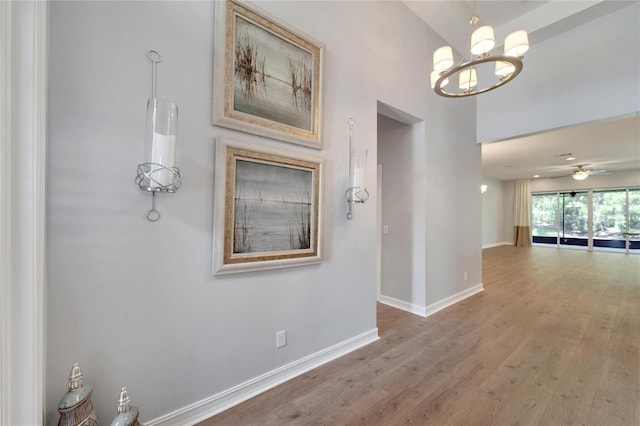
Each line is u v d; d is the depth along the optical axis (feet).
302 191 7.14
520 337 9.42
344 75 8.29
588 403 6.10
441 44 12.26
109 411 4.63
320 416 5.75
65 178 4.24
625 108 10.78
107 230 4.60
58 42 4.17
